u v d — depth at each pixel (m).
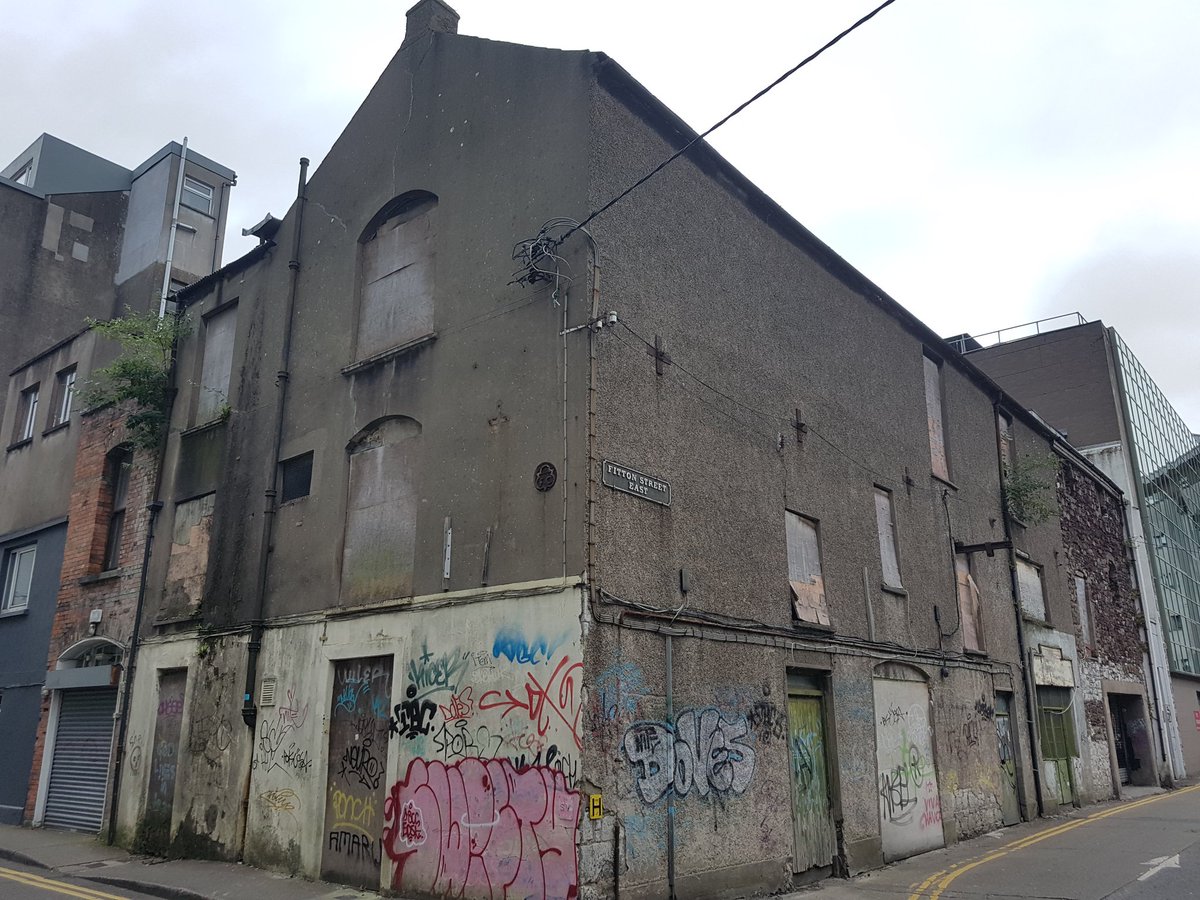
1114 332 30.06
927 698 13.88
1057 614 19.91
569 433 8.71
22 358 23.44
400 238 11.47
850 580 12.53
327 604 10.68
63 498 16.11
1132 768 23.64
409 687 9.40
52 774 14.27
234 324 13.87
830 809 11.09
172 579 13.23
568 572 8.30
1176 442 34.97
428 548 9.71
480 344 9.88
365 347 11.43
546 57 10.17
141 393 14.38
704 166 11.28
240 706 11.37
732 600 10.09
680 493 9.63
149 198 26.19
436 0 12.06
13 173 28.28
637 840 8.09
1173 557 30.20
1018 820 15.99
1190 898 8.77
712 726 9.31
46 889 9.84
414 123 11.63
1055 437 21.98
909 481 14.81
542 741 8.05
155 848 11.83
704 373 10.48
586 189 9.27
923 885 10.16
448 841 8.58
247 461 12.54
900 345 15.65
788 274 12.74
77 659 14.74
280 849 10.34
